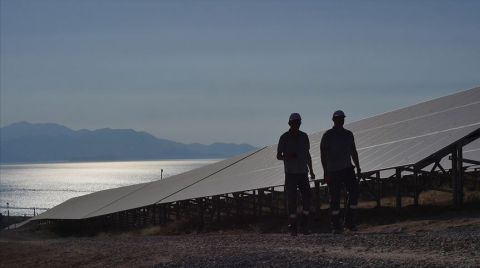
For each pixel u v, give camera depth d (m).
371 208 23.05
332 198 14.45
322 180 23.17
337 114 14.38
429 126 24.94
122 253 15.86
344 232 14.78
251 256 11.03
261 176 31.52
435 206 19.86
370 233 13.81
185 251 13.67
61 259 17.42
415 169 20.55
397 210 20.12
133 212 46.88
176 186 44.50
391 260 9.24
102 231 50.06
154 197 42.31
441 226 14.75
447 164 26.52
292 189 14.84
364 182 23.58
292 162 14.73
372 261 9.28
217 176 41.25
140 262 13.28
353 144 14.48
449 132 21.27
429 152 19.56
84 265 15.27
